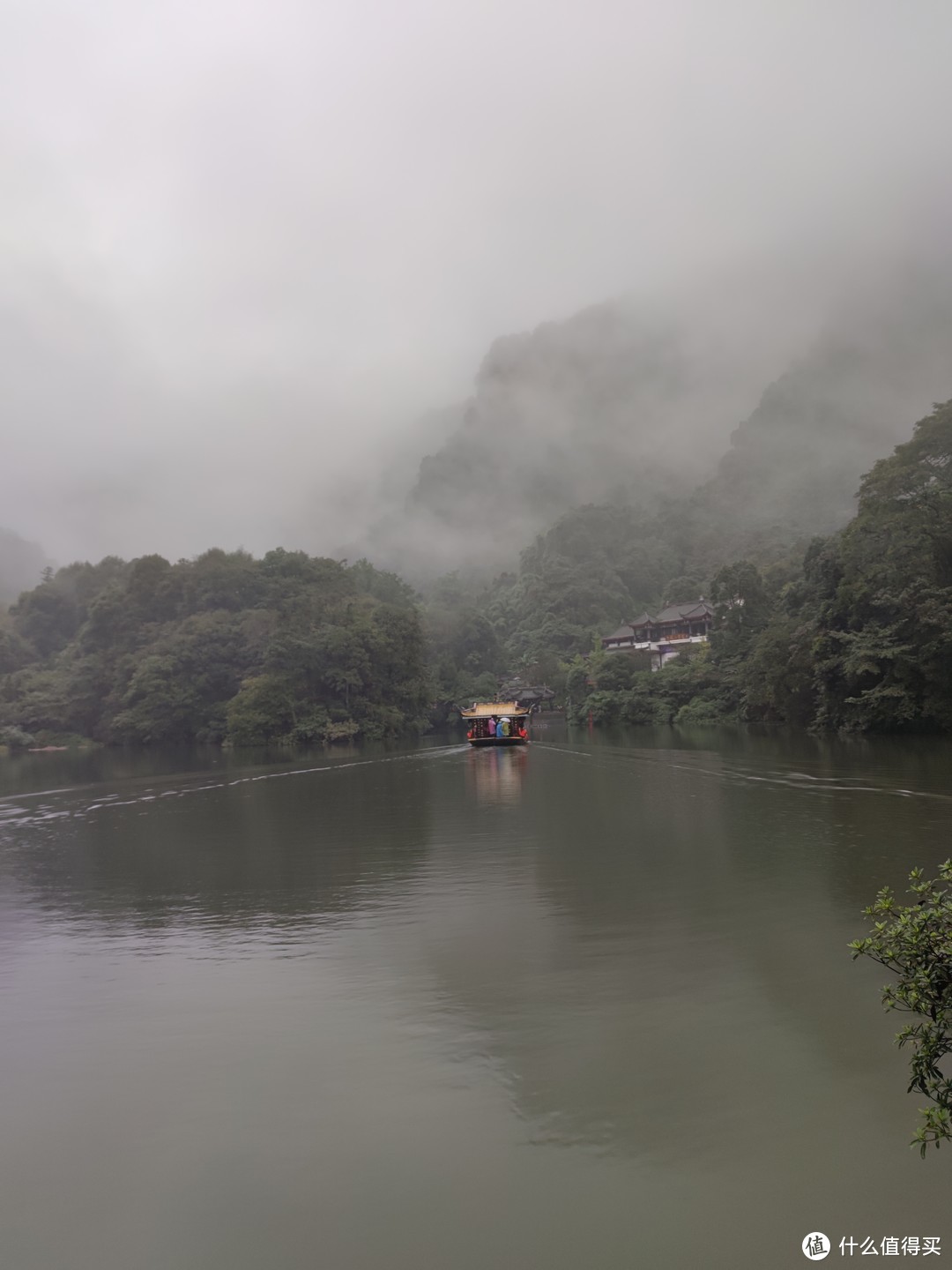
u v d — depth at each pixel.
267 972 9.88
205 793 31.30
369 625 84.25
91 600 110.69
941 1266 4.57
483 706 58.47
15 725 86.69
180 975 9.90
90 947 11.27
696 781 27.84
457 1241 4.90
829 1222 4.96
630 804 23.09
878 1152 5.61
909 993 4.74
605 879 13.84
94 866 17.47
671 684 80.38
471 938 10.81
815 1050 7.10
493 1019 8.09
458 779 33.28
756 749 39.69
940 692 40.94
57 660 101.44
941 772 26.44
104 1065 7.41
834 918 10.98
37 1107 6.70
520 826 20.17
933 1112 4.44
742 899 12.16
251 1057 7.44
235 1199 5.38
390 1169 5.62
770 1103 6.27
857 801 21.41
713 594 80.75
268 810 25.86
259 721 73.44
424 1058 7.26
